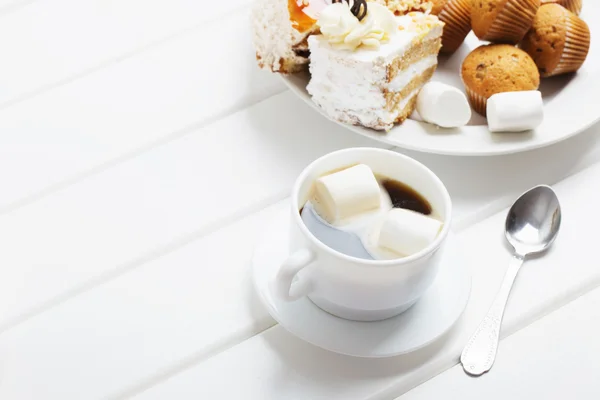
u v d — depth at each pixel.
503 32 0.95
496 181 0.89
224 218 0.87
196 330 0.81
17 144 0.92
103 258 0.85
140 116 0.94
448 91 0.89
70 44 1.00
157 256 0.85
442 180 0.89
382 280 0.75
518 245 0.85
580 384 0.79
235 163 0.91
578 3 0.99
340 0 0.93
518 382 0.79
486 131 0.90
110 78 0.97
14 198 0.89
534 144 0.89
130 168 0.90
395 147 0.92
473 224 0.87
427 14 0.94
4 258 0.85
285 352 0.80
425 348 0.80
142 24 1.02
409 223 0.76
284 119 0.94
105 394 0.78
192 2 1.04
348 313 0.78
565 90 0.94
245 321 0.81
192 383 0.79
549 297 0.83
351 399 0.78
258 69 0.98
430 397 0.79
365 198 0.79
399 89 0.91
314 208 0.80
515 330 0.82
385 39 0.91
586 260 0.85
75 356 0.80
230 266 0.84
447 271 0.81
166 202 0.88
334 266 0.75
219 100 0.95
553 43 0.94
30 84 0.97
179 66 0.98
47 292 0.83
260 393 0.78
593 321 0.82
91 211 0.88
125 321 0.81
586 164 0.91
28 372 0.79
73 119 0.94
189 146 0.92
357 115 0.90
